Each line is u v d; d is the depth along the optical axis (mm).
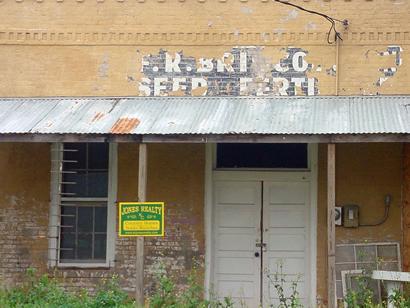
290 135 11211
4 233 13758
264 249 13664
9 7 13969
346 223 13266
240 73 13547
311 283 13320
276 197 13742
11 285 13586
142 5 13820
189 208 13594
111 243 13633
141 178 11555
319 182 13461
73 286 13539
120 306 11500
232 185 13828
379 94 13273
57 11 13930
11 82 13867
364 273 12953
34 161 13875
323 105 12648
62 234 13852
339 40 13406
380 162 13367
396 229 13219
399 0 13391
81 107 13023
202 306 12250
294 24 13523
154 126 11695
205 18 13688
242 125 11578
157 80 13672
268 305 13477
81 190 13898
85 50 13828
